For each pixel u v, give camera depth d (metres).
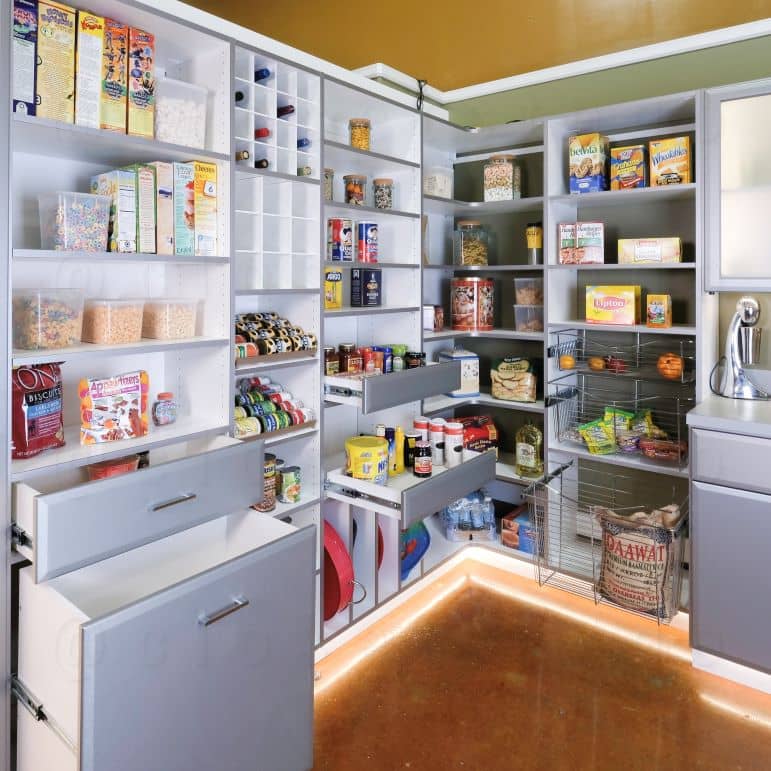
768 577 1.94
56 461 1.45
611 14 2.48
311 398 2.14
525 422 3.05
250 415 1.98
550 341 2.60
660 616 2.27
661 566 2.25
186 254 1.72
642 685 2.06
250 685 1.46
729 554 2.01
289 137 1.98
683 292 2.55
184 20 1.62
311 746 1.64
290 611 1.54
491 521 2.85
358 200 2.35
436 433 2.28
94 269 1.80
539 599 2.59
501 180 2.72
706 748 1.79
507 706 1.97
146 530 1.43
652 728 1.87
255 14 3.19
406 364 2.42
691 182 2.31
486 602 2.57
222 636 1.38
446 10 2.74
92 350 1.51
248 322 2.05
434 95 2.97
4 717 1.43
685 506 2.53
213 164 1.77
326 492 2.15
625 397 2.73
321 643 2.18
